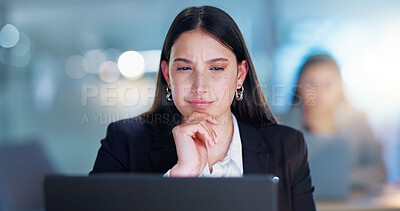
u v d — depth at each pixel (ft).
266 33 13.02
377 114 12.70
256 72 3.74
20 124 16.19
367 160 8.55
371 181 8.16
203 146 3.37
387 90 12.72
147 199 2.41
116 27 14.73
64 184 2.48
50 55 15.52
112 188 2.44
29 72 15.80
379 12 12.75
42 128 15.85
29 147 8.52
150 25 14.37
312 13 13.00
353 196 6.73
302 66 8.07
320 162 6.06
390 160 12.42
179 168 3.20
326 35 12.98
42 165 8.50
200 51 3.26
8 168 8.00
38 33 15.56
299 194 3.83
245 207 2.34
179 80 3.36
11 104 15.98
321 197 6.11
